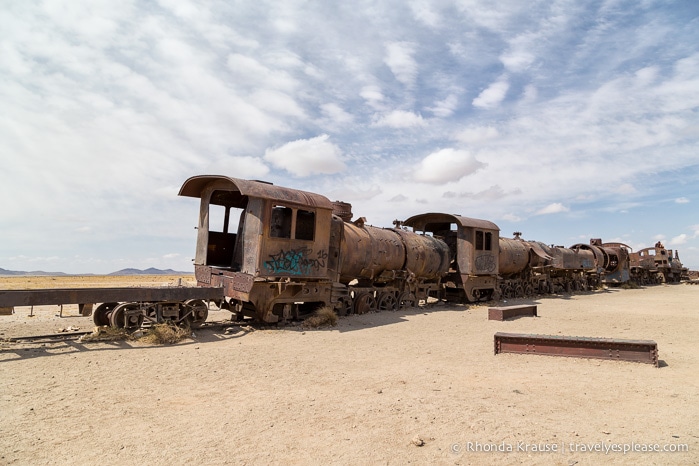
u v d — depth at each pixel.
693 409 5.66
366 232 16.06
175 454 4.11
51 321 12.78
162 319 10.10
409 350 9.51
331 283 13.80
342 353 9.03
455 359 8.64
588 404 5.84
